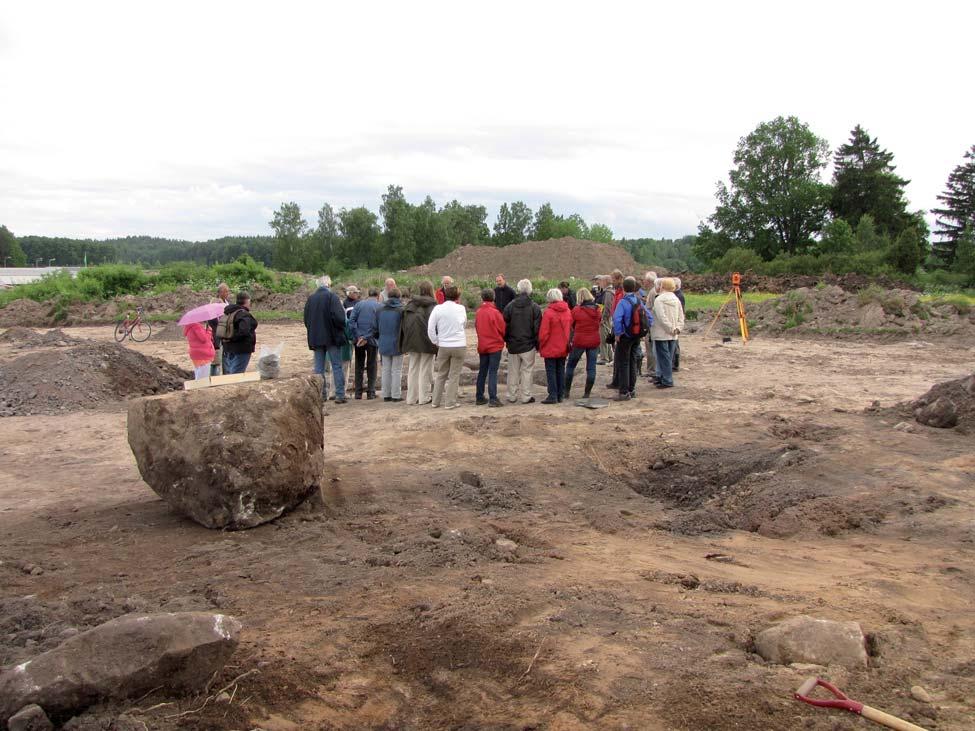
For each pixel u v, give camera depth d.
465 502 7.57
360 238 99.25
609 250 64.94
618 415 11.51
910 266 61.12
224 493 6.40
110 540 6.24
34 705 3.45
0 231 145.25
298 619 4.64
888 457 8.64
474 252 67.44
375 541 6.27
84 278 38.75
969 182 82.81
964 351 19.53
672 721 3.41
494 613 4.58
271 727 3.53
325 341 12.73
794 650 4.03
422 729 3.55
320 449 7.14
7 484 8.37
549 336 12.26
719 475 8.73
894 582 5.24
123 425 11.74
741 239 76.81
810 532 6.72
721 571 5.60
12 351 20.89
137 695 3.69
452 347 12.01
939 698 3.61
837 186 79.50
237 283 40.28
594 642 4.21
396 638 4.37
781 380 14.88
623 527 6.86
